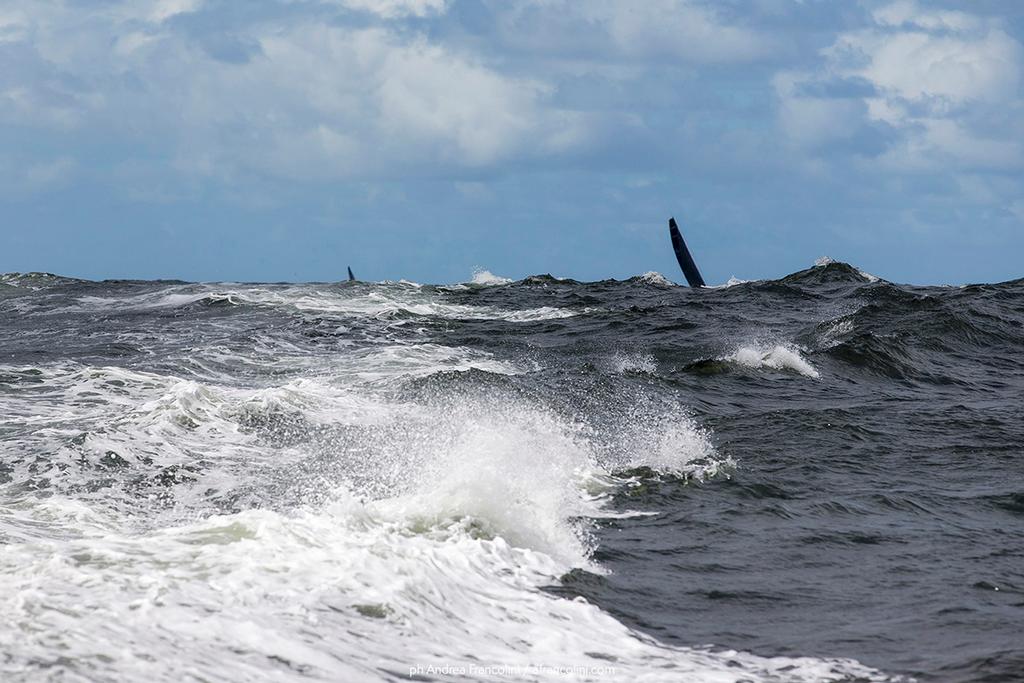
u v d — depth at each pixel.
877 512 38.28
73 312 119.19
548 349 86.50
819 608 27.36
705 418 56.16
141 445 44.19
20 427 48.12
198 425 48.50
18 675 16.48
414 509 32.25
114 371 63.34
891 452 49.38
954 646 24.33
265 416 51.09
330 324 101.25
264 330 95.88
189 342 87.38
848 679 22.17
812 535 34.75
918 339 89.56
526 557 29.61
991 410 61.25
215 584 21.98
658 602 27.38
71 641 18.05
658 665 22.41
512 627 23.52
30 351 81.31
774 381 70.38
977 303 112.44
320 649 19.75
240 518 26.55
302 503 36.88
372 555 24.98
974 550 33.38
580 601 26.33
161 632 19.09
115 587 21.02
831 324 97.00
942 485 43.09
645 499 39.31
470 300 132.75
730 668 22.66
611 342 90.62
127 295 136.62
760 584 29.38
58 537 28.66
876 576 30.39
